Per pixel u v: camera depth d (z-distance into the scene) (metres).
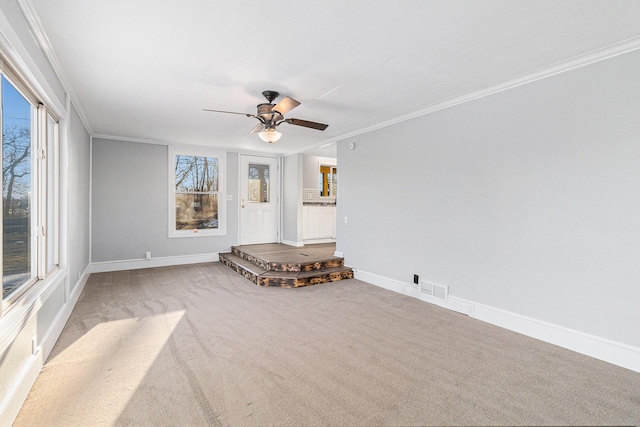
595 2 1.85
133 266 5.59
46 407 1.86
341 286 4.59
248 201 6.80
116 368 2.31
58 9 1.89
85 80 2.93
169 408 1.87
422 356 2.53
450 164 3.60
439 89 3.23
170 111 3.93
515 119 3.01
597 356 2.51
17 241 2.21
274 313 3.48
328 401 1.95
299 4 1.87
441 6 1.89
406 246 4.16
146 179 5.66
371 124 4.56
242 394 2.01
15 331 1.72
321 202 7.28
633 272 2.35
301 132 5.05
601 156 2.49
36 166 2.51
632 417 1.82
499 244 3.16
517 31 2.17
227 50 2.42
